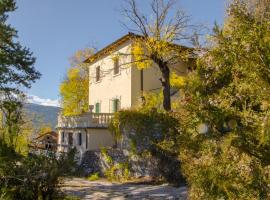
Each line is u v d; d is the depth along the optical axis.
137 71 32.94
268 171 3.61
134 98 32.56
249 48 3.70
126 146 25.17
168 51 26.23
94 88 40.22
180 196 16.64
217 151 3.98
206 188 4.01
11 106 19.94
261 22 3.72
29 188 12.77
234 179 3.77
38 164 12.98
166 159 21.84
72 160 13.98
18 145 15.94
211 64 4.42
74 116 34.25
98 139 31.75
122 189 19.61
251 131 3.65
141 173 23.58
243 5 3.88
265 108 3.54
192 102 4.25
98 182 23.11
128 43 33.25
